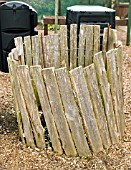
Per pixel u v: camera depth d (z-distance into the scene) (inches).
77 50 149.9
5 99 159.8
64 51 147.4
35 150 114.3
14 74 110.3
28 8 182.4
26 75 104.7
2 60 192.1
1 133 126.6
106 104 112.0
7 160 109.6
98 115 109.7
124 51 254.2
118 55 116.2
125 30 330.3
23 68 104.5
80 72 101.8
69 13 209.8
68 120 105.9
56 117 106.1
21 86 108.2
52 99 103.8
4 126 132.5
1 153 113.1
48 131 110.2
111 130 117.0
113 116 116.6
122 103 124.0
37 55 140.2
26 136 116.3
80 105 104.8
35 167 106.5
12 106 151.9
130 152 115.3
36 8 308.2
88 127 108.7
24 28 184.7
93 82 105.8
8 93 167.5
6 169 105.3
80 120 106.7
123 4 308.7
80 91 103.3
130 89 178.5
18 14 181.3
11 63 111.7
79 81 102.2
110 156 112.7
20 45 131.9
